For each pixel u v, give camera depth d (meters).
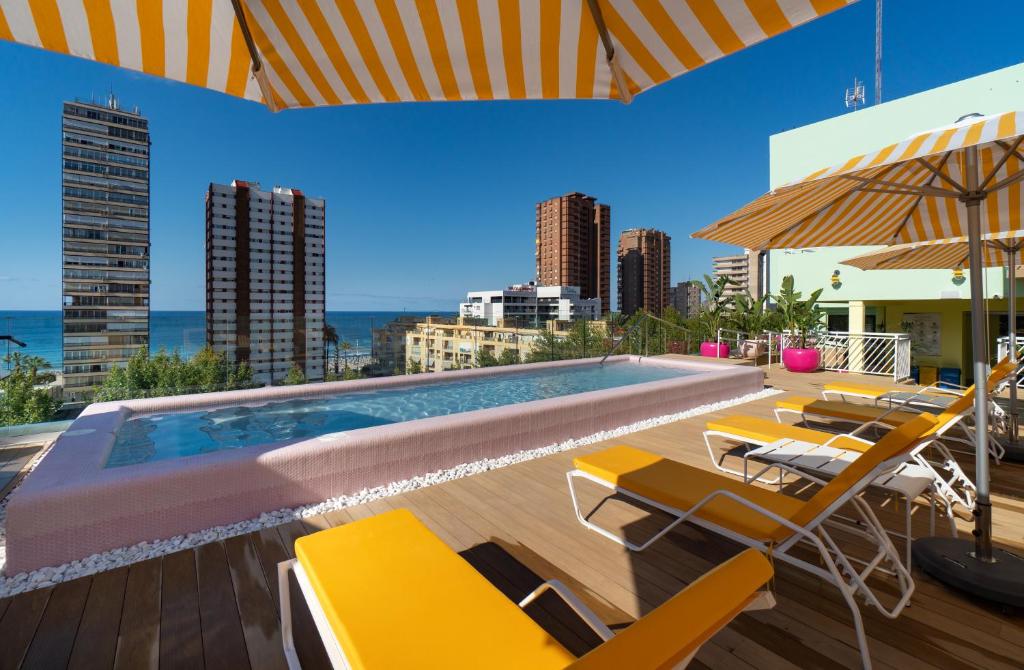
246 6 1.37
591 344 12.39
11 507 2.44
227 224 51.56
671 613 0.96
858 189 2.58
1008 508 3.21
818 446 3.22
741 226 2.96
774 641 1.95
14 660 1.85
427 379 7.88
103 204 50.94
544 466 4.19
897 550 2.65
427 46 1.55
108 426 4.18
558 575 2.44
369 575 1.65
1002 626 2.03
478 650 1.29
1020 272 10.28
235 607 2.20
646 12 1.40
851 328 12.52
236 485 3.09
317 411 6.29
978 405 2.35
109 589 2.35
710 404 6.62
